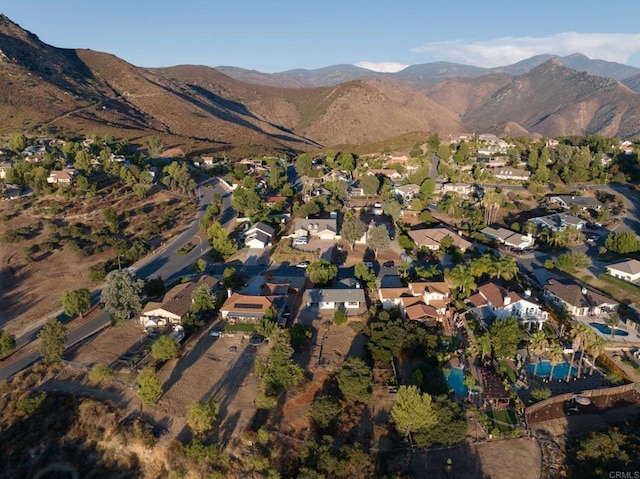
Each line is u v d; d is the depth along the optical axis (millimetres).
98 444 58500
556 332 80625
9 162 163875
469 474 55031
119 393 65062
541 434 60781
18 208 127938
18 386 66562
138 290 85250
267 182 180250
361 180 162500
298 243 118938
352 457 54812
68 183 144750
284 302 86562
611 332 77875
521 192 153750
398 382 69188
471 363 73688
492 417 63156
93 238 117375
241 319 82562
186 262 112750
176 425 59438
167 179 164750
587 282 95625
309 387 67375
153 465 56062
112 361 72125
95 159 171125
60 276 102312
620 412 64188
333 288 92875
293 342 75188
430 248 114438
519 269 103188
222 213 147375
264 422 60656
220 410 61781
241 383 67250
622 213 133750
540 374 71125
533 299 85062
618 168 165500
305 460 54969
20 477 56125
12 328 84000
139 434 57469
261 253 117062
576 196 145250
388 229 129125
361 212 144125
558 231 115625
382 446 58844
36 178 139125
